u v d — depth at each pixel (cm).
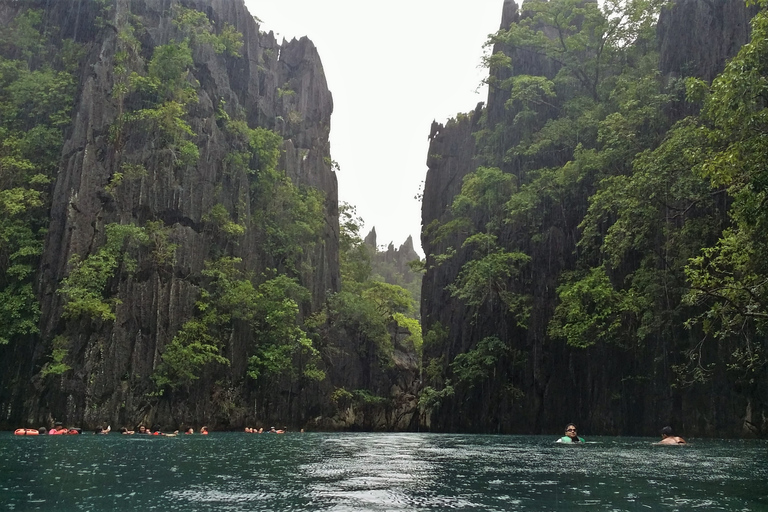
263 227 5894
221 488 1188
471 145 6975
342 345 6469
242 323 5047
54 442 2556
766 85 1941
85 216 4341
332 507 983
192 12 5819
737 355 2958
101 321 4094
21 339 4150
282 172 6334
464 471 1570
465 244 5803
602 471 1587
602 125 4478
